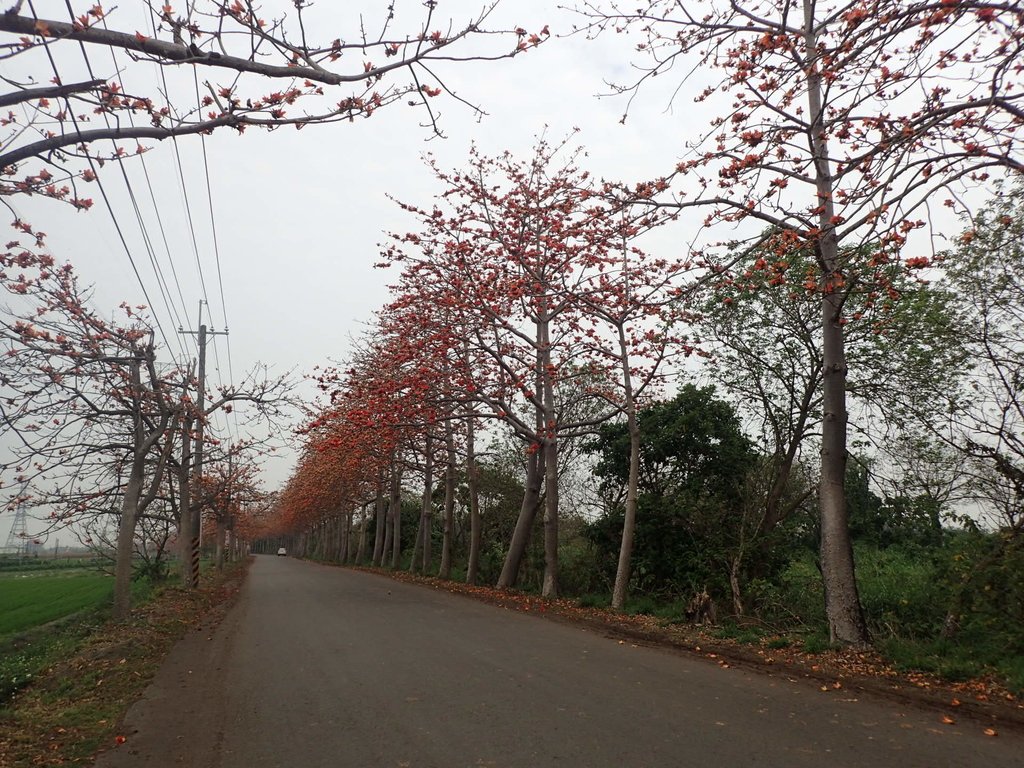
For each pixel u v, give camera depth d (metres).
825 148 9.48
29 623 20.05
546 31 6.94
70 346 13.57
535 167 17.14
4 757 5.81
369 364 20.05
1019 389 10.16
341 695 7.61
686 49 8.28
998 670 8.16
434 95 7.04
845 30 7.45
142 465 15.64
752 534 14.72
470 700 7.16
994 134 7.25
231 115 6.48
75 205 7.62
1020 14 6.26
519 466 25.77
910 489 12.44
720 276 11.00
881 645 9.48
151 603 18.55
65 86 5.90
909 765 5.12
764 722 6.23
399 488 35.00
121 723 6.80
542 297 16.33
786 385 15.34
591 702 6.97
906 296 10.48
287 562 63.69
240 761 5.57
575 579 19.89
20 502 15.18
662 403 18.62
